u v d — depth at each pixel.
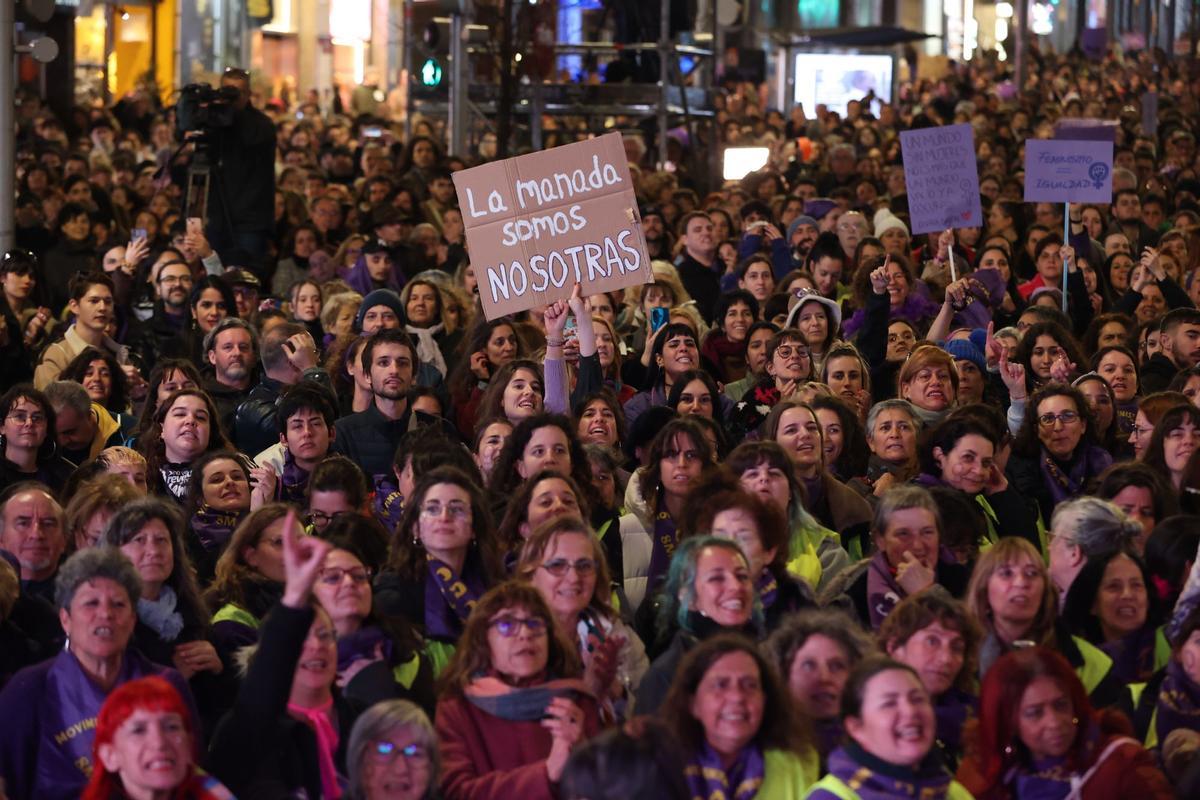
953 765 9.97
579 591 10.73
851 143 44.91
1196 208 32.06
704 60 40.84
